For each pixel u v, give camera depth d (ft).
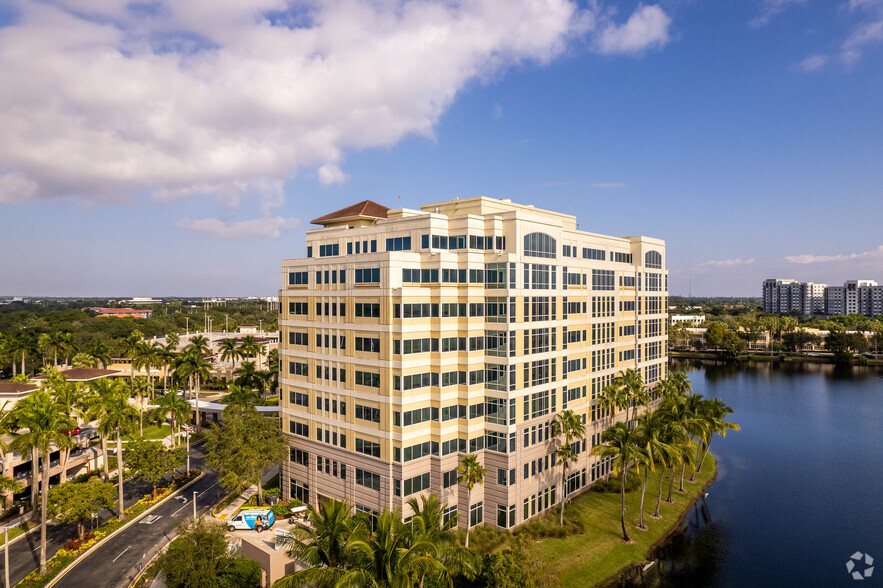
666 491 232.12
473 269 180.24
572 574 160.66
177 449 233.35
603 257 254.27
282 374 213.25
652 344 291.38
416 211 208.95
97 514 177.27
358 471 179.11
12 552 166.09
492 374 181.98
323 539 103.96
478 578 122.11
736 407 412.16
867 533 199.52
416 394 170.81
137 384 354.13
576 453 220.84
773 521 209.56
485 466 184.44
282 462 208.85
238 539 171.94
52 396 205.87
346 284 184.85
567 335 210.59
